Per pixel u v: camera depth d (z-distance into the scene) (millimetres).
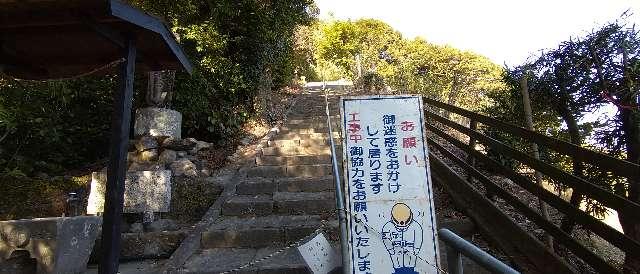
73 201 5105
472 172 5145
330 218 5211
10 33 3256
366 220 3141
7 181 5977
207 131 8547
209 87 8305
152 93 6824
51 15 2832
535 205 5375
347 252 3076
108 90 7883
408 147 3314
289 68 13383
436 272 3037
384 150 3303
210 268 4211
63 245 3816
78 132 7633
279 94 12422
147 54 3852
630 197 3324
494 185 4500
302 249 3297
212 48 8008
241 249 4734
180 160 6625
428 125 7277
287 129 8938
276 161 7168
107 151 7918
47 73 4086
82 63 3926
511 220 4078
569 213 3158
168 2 7371
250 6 8852
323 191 6109
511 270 1717
